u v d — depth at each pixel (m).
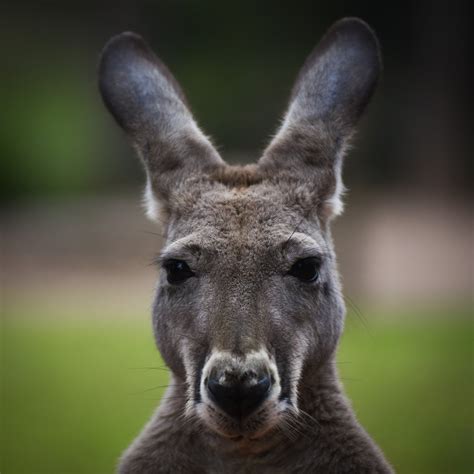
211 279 7.30
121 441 12.91
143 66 8.46
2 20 33.69
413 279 21.91
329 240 7.96
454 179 31.84
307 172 7.86
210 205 7.62
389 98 33.06
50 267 23.42
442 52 32.84
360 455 7.72
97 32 33.72
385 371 15.30
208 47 32.47
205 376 6.94
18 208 27.58
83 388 14.94
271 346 7.11
